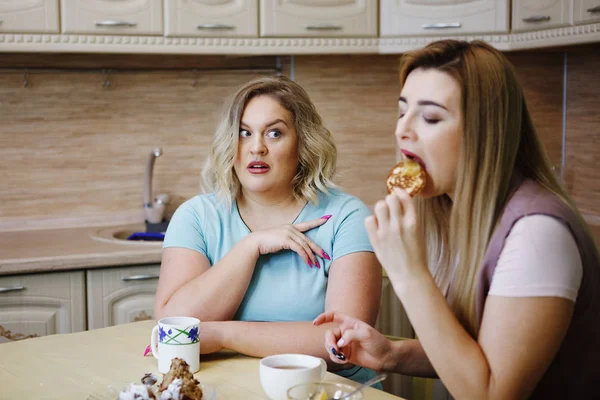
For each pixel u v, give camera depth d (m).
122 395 1.21
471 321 1.19
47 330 2.50
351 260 1.71
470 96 1.12
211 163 1.83
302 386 1.21
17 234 2.92
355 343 1.37
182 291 1.68
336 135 3.37
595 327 1.14
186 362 1.41
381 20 2.98
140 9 2.72
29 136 3.01
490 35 2.92
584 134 3.34
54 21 2.64
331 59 3.32
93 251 2.56
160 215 3.11
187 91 3.21
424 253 1.14
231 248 1.78
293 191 1.83
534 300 1.06
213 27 2.79
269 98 1.77
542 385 1.18
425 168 1.17
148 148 3.19
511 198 1.14
